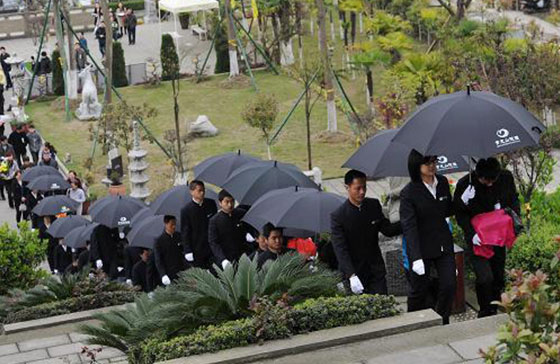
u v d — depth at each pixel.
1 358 17.34
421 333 12.01
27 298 21.22
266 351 11.66
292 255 13.23
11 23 74.19
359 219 13.98
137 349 12.38
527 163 24.94
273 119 41.09
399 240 17.39
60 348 17.58
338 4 57.41
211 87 55.47
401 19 54.38
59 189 36.00
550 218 19.19
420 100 41.03
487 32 41.72
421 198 13.32
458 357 11.45
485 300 14.26
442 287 13.44
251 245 17.44
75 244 26.17
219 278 13.02
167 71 56.34
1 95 54.75
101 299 20.56
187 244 18.48
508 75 32.75
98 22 68.88
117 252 24.08
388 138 15.41
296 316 12.08
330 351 11.77
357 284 13.67
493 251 13.98
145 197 38.69
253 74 57.25
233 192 18.25
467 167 15.52
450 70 40.56
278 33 58.25
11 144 44.97
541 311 8.96
